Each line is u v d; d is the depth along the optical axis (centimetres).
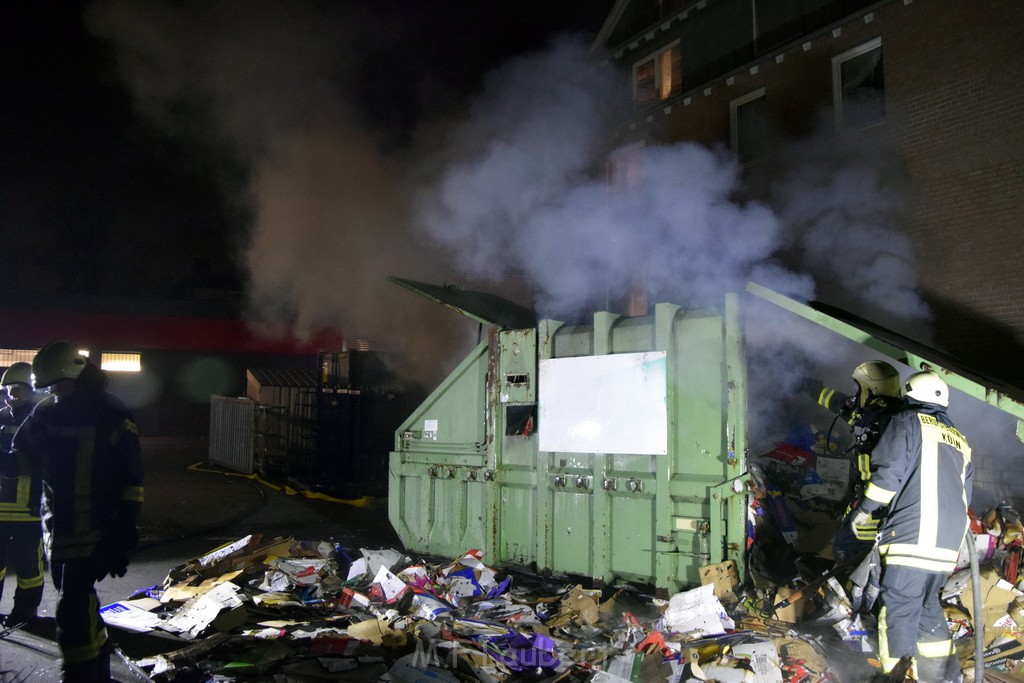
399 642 416
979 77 804
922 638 360
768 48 1059
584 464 548
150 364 2102
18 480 472
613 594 517
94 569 349
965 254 809
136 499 361
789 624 442
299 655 405
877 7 902
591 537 536
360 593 512
